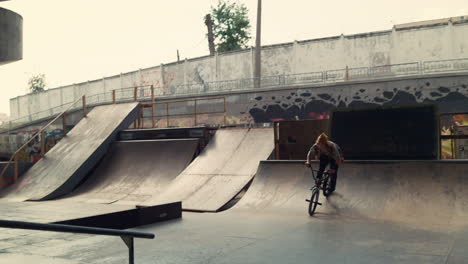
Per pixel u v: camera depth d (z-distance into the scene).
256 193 9.80
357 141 10.93
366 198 8.58
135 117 17.09
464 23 22.75
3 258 5.20
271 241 6.07
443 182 8.30
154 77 33.78
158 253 5.52
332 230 6.78
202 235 6.68
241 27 40.12
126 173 13.94
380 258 4.96
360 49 25.36
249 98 24.61
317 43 26.70
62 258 5.23
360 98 21.44
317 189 8.29
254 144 13.03
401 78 20.45
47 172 14.67
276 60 28.03
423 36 23.67
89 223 7.14
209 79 30.84
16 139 24.34
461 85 19.19
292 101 23.20
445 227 6.71
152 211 7.99
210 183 11.28
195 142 14.12
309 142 12.12
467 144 13.05
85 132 16.59
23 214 8.58
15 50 17.64
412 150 10.19
